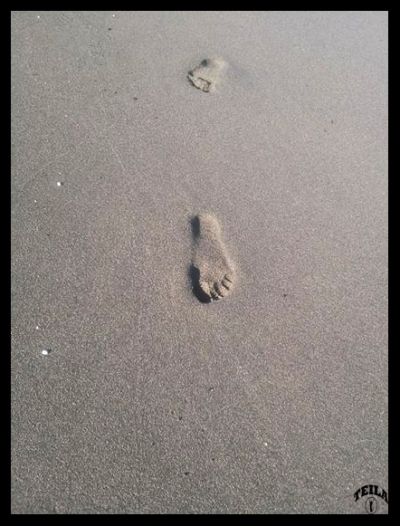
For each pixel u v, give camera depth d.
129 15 3.56
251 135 3.01
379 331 2.40
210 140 2.94
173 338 2.25
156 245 2.52
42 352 2.18
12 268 2.39
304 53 3.53
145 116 2.99
